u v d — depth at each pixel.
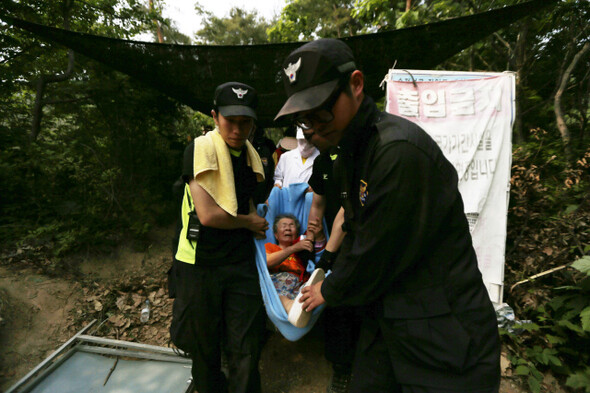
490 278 2.36
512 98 2.33
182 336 1.55
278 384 2.08
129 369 2.05
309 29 9.44
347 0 9.17
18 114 4.51
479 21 3.21
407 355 1.06
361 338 1.25
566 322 2.04
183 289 1.53
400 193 0.91
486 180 2.36
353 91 0.94
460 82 2.37
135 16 5.68
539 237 2.74
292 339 1.70
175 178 5.12
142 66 3.76
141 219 4.09
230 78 4.00
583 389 1.93
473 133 2.36
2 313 2.32
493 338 1.03
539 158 3.44
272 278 2.08
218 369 1.67
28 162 3.82
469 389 0.99
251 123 1.42
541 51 4.60
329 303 1.18
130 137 5.11
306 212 2.34
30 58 4.44
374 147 0.96
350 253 1.05
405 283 1.04
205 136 1.43
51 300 2.60
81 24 5.22
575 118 4.14
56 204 3.78
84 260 3.19
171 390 1.89
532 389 1.90
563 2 3.87
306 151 2.70
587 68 4.19
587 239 2.58
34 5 4.32
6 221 3.42
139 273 3.24
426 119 2.41
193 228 1.49
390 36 3.45
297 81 0.91
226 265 1.52
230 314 1.58
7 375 2.00
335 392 1.92
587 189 2.89
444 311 1.00
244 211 1.60
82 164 4.44
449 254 1.01
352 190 1.10
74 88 4.75
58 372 2.01
